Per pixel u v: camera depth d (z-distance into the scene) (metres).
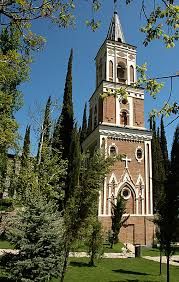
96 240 21.03
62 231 12.26
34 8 7.33
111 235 32.22
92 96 45.25
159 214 16.88
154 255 29.17
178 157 16.78
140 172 38.59
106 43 43.03
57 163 32.88
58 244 13.42
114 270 19.70
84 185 11.07
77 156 31.20
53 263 13.32
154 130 54.22
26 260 13.18
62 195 27.28
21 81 22.75
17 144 23.20
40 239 13.43
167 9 6.63
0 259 13.83
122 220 35.94
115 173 37.47
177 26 6.77
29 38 8.46
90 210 10.98
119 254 27.81
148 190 38.25
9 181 28.70
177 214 16.33
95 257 21.17
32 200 14.59
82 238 11.29
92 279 16.14
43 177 27.36
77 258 23.31
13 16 7.31
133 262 23.67
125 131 39.12
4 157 24.67
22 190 26.02
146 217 37.12
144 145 39.72
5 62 9.99
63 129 37.22
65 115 37.97
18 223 14.07
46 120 30.14
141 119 41.06
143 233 36.47
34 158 28.27
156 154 46.53
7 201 27.86
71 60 41.06
